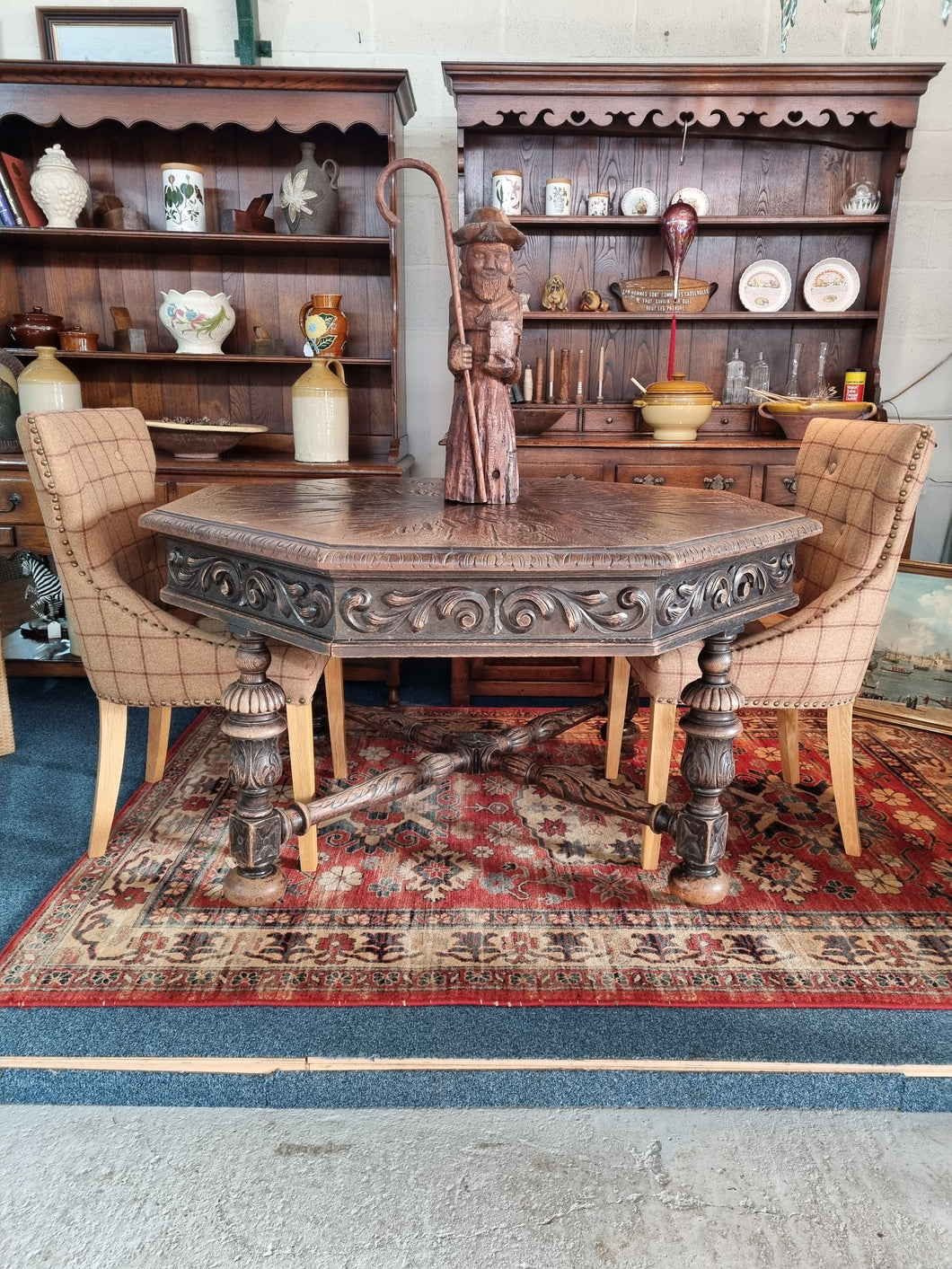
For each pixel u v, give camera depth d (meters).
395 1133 1.40
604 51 3.27
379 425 3.45
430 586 1.33
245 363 3.27
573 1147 1.38
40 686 3.26
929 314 3.43
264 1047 1.46
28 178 3.06
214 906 1.84
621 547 1.35
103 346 3.33
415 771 2.03
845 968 1.66
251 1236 1.22
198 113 2.83
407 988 1.59
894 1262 1.20
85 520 1.89
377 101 2.82
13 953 1.67
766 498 2.98
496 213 1.69
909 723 2.86
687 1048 1.46
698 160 3.20
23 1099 1.45
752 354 3.34
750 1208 1.27
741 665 1.87
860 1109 1.45
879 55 3.25
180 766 2.53
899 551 1.84
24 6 3.19
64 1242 1.21
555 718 2.32
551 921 1.81
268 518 1.58
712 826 1.77
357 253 3.25
